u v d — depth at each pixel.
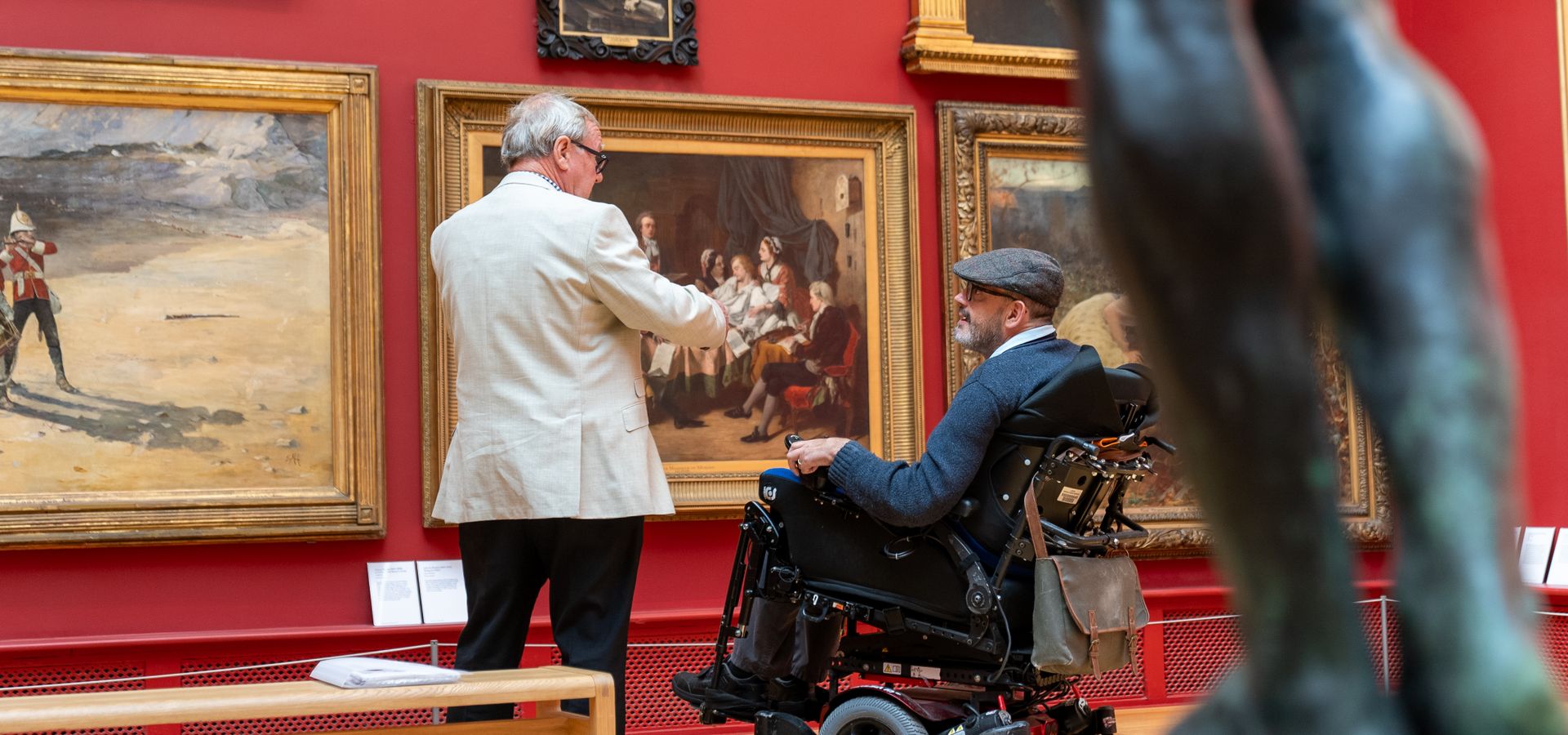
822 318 6.30
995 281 3.75
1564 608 6.51
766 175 6.27
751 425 6.18
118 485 5.41
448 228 3.84
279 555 5.60
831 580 3.68
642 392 3.79
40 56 5.36
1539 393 6.81
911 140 6.43
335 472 5.64
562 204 3.71
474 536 3.76
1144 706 6.41
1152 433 3.74
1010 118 6.56
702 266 6.17
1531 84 6.80
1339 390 5.02
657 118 6.13
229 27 5.68
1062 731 3.88
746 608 3.85
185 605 5.46
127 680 5.28
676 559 6.07
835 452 3.59
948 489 3.44
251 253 5.61
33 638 5.27
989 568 3.60
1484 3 7.05
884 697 3.55
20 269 5.36
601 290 3.64
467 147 5.91
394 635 5.58
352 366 5.65
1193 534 6.51
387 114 5.85
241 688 2.87
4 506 5.22
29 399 5.34
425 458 5.73
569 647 3.66
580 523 3.62
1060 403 3.46
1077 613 3.39
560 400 3.62
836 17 6.48
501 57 6.02
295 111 5.69
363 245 5.70
